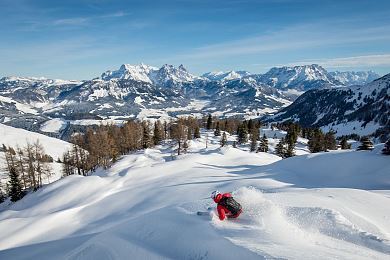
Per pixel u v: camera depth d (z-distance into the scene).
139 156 79.94
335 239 7.46
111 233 9.81
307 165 41.88
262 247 6.33
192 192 32.25
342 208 10.62
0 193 69.06
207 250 6.92
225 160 64.12
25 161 67.12
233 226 7.89
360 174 35.16
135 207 31.95
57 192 46.81
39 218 32.41
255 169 47.59
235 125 149.62
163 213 10.20
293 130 123.00
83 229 28.39
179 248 7.54
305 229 7.95
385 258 6.42
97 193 42.38
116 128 103.81
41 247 22.36
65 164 79.69
